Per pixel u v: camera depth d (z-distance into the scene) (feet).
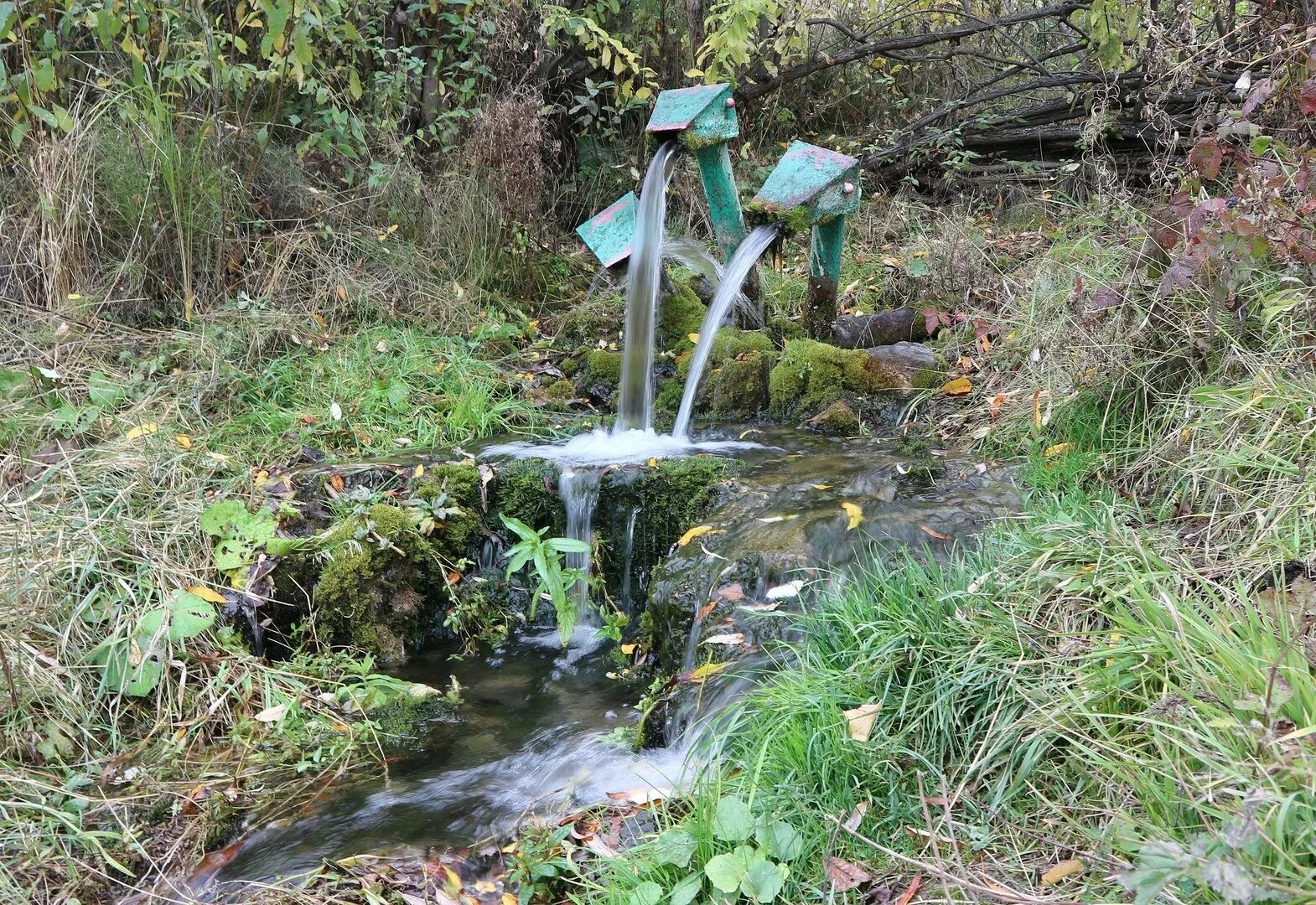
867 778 8.17
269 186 20.53
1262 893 5.61
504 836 9.23
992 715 8.11
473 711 11.83
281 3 16.46
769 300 19.47
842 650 9.47
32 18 16.78
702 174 16.76
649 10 25.53
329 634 12.90
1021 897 6.35
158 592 11.97
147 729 10.97
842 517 11.53
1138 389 12.45
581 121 24.98
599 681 12.32
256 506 13.61
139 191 17.84
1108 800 7.20
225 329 17.35
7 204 17.63
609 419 16.94
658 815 8.67
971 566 10.06
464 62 23.02
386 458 14.89
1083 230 17.40
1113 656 8.00
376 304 19.26
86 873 9.02
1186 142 17.40
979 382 15.70
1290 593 8.44
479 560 14.15
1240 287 11.40
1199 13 18.24
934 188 24.91
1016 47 26.21
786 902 7.32
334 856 9.12
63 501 12.81
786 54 26.09
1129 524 10.64
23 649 10.68
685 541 12.16
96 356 16.38
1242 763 6.51
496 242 21.36
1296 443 10.11
